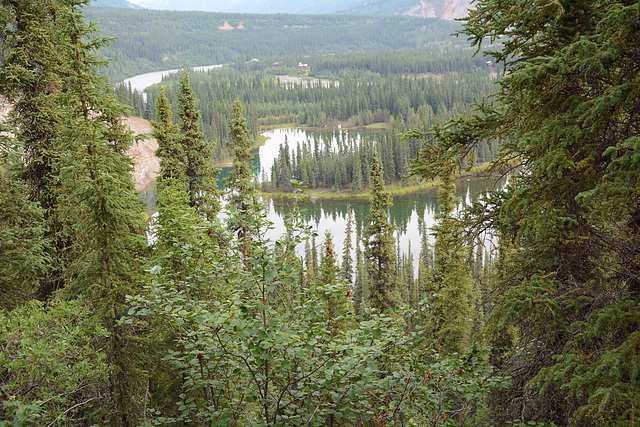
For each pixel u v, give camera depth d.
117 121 12.80
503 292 8.22
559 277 7.59
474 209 8.92
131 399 11.77
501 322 7.08
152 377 13.68
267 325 5.88
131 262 13.02
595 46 5.53
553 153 6.04
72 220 16.20
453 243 9.09
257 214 6.98
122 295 12.02
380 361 7.24
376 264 30.50
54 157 15.79
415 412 6.70
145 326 13.24
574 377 5.27
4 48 15.69
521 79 6.23
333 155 169.12
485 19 7.81
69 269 12.67
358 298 51.41
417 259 110.31
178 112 24.80
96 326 10.07
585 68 5.95
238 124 26.03
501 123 8.15
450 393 6.96
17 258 14.11
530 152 7.82
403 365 7.30
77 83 11.88
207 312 6.07
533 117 6.96
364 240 30.09
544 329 7.25
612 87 5.48
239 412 7.30
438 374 6.95
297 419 6.39
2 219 14.48
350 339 6.64
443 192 22.77
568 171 6.76
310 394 6.81
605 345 5.76
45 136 16.50
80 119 11.66
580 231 7.10
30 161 16.33
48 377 7.57
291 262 6.75
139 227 12.93
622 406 4.95
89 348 9.45
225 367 7.21
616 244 6.80
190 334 6.65
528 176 7.68
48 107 15.84
